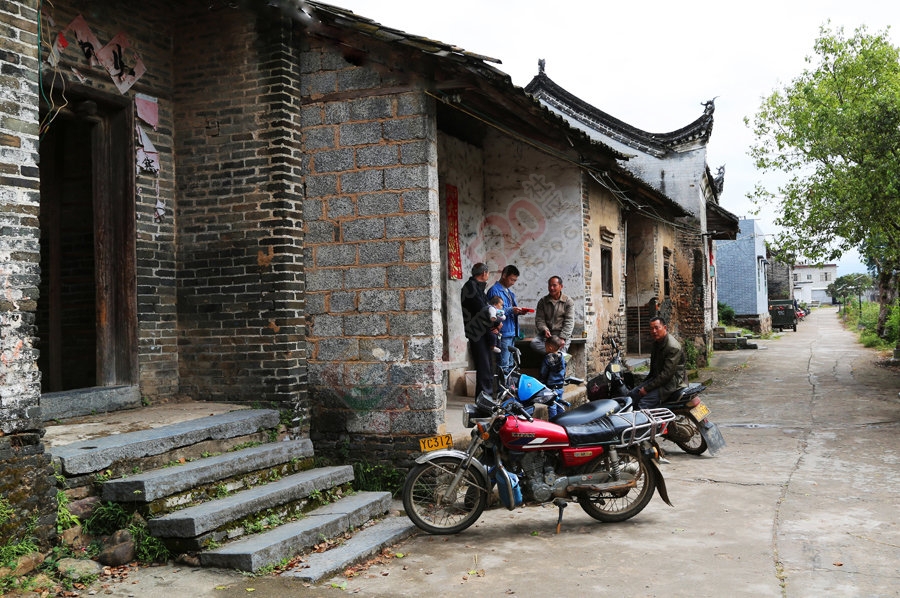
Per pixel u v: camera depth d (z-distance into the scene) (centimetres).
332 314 682
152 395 669
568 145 897
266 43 672
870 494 627
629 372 819
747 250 3369
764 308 3694
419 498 607
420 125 657
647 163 1925
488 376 790
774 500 616
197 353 691
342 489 611
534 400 561
